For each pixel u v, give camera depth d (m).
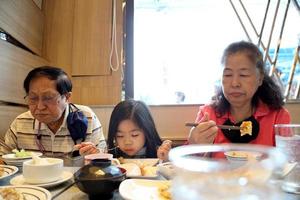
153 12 2.37
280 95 1.36
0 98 1.66
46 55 2.39
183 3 2.36
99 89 2.35
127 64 2.33
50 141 1.54
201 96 2.25
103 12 2.39
